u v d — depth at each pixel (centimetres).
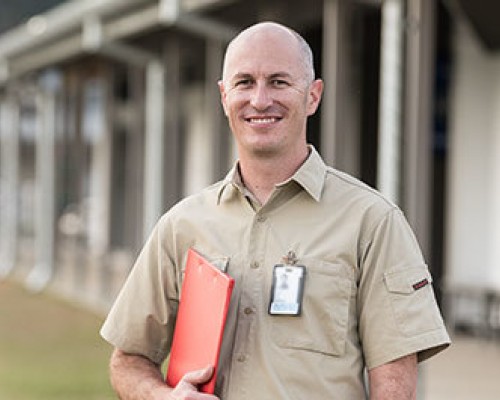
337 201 356
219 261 360
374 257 349
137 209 1811
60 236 2473
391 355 344
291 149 356
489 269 1603
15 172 2683
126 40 1677
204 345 351
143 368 383
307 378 341
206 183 2330
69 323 1780
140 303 384
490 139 1608
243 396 345
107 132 2197
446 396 1102
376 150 1700
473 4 1234
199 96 2388
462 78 1647
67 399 1117
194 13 1352
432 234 1700
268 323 347
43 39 2027
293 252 351
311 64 361
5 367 1341
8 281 2470
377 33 1653
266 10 1290
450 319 1636
